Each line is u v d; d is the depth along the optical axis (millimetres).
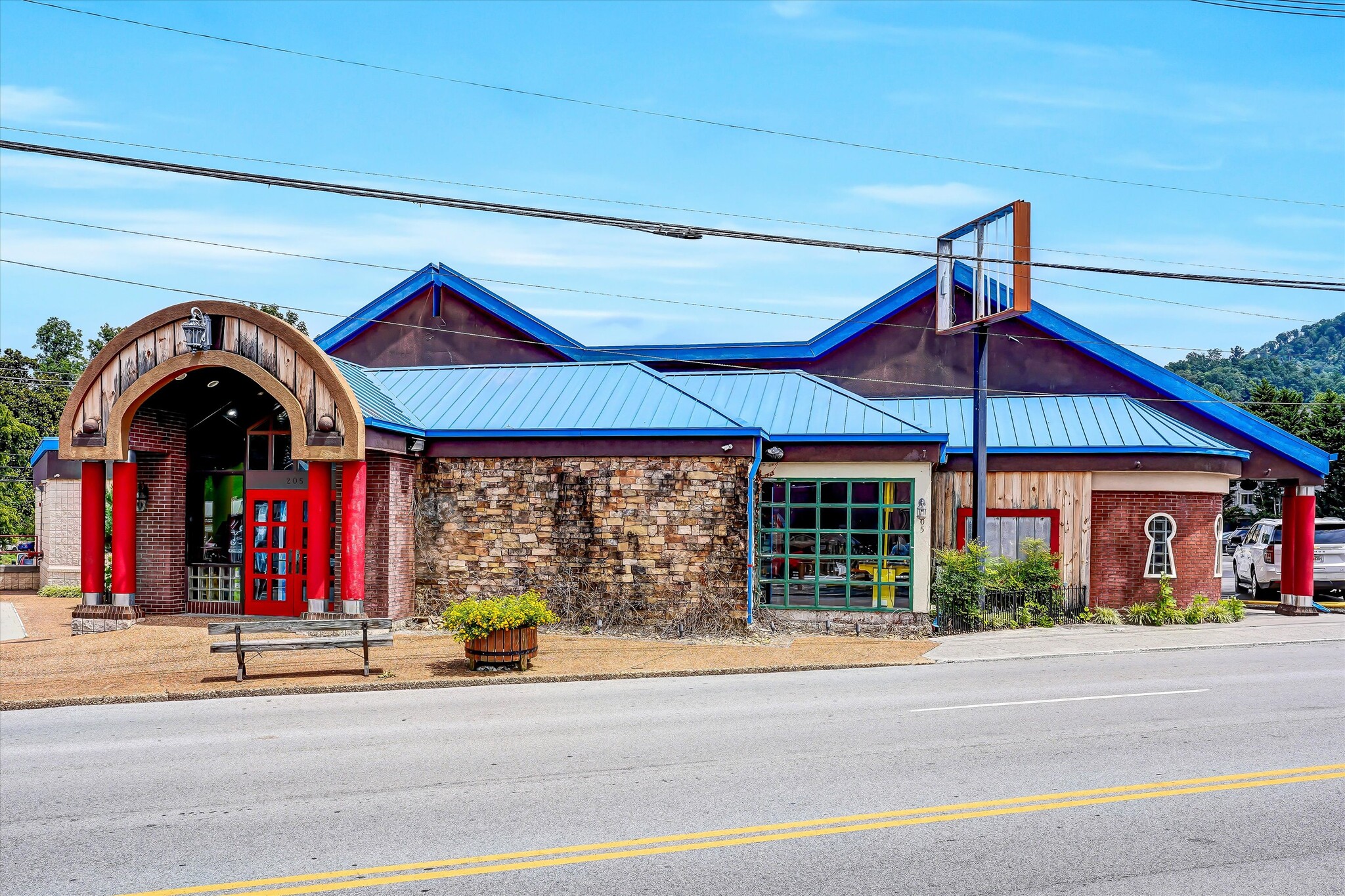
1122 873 6250
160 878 6320
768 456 19516
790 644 17578
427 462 19562
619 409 19828
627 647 17000
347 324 28000
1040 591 20547
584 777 8586
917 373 25547
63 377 78562
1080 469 21641
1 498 68250
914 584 19203
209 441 20094
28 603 25953
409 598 19297
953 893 5934
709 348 26516
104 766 9281
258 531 19672
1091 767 8805
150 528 19719
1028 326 24969
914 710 11617
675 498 18500
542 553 19000
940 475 22266
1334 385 178625
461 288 27578
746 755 9352
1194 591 21359
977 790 8078
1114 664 15570
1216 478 21766
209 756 9602
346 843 6934
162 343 17953
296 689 13422
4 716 12086
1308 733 10109
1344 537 25828
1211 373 178375
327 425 17344
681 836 7000
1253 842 6832
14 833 7270
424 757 9422
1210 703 11844
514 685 14031
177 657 15867
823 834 7023
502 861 6547
